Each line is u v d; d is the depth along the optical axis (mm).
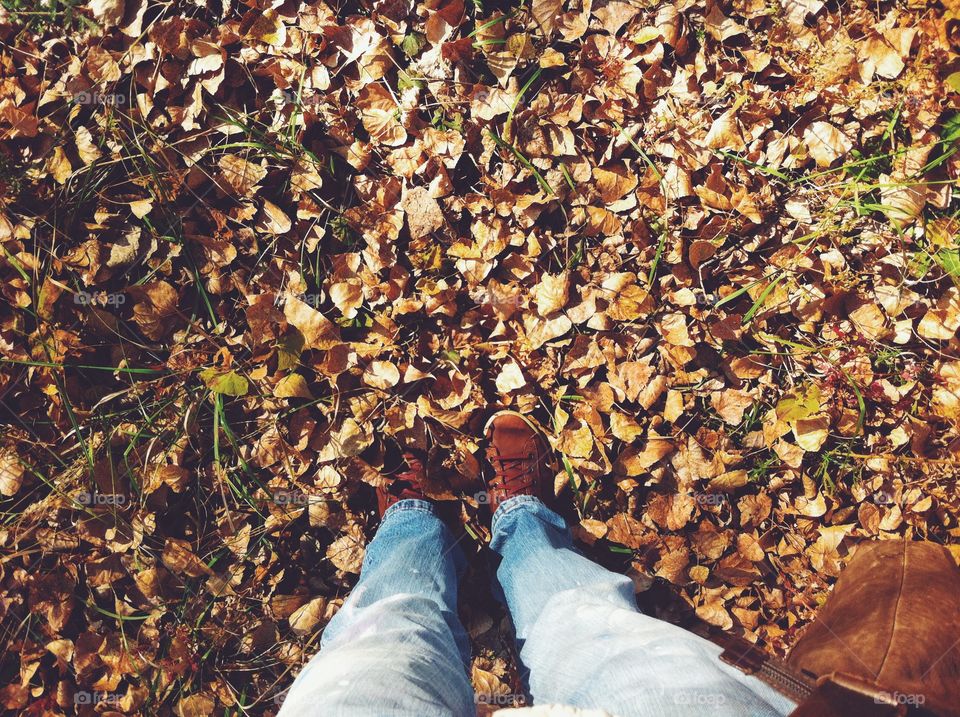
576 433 1338
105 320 1330
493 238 1350
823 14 1376
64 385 1320
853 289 1342
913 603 908
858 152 1364
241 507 1345
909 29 1350
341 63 1368
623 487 1348
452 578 1194
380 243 1347
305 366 1342
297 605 1334
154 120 1345
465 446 1342
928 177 1356
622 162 1376
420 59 1372
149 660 1306
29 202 1326
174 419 1337
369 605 1079
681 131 1361
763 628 1319
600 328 1342
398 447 1353
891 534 1313
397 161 1363
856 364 1328
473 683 1307
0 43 1338
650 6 1370
